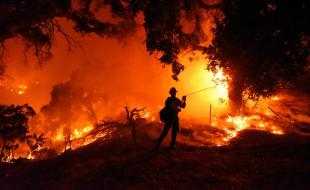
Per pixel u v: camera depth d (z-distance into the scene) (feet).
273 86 43.98
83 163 43.50
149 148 52.11
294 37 38.06
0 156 60.23
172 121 42.78
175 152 42.63
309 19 36.55
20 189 37.55
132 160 40.47
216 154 40.19
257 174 32.89
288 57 39.60
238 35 40.57
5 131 60.80
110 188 33.09
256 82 43.70
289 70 41.55
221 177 32.91
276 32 38.96
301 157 36.14
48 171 42.29
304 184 29.71
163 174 34.63
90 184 34.65
